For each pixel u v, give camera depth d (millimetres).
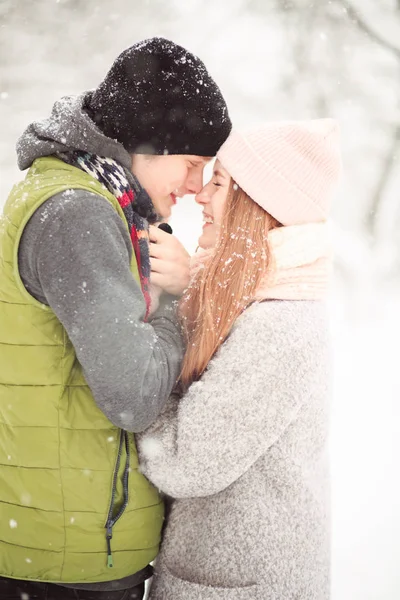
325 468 2316
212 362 2152
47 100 14086
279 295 2199
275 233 2225
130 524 2107
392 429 6195
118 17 14672
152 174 2256
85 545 2057
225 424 2076
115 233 1957
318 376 2166
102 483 2059
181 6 15031
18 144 2141
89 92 2307
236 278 2189
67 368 2021
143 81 2150
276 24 15203
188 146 2229
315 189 2262
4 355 2018
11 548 2062
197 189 2373
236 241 2225
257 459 2184
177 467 2090
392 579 4227
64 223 1885
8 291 1988
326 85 14742
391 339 8906
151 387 1975
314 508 2234
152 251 2293
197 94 2197
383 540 4598
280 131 2258
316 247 2225
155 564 2287
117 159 2135
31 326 1989
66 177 1996
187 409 2105
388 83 14742
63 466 2025
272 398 2088
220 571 2156
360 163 13992
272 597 2129
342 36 14992
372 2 14828
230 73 14898
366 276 10711
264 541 2146
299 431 2195
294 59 14992
